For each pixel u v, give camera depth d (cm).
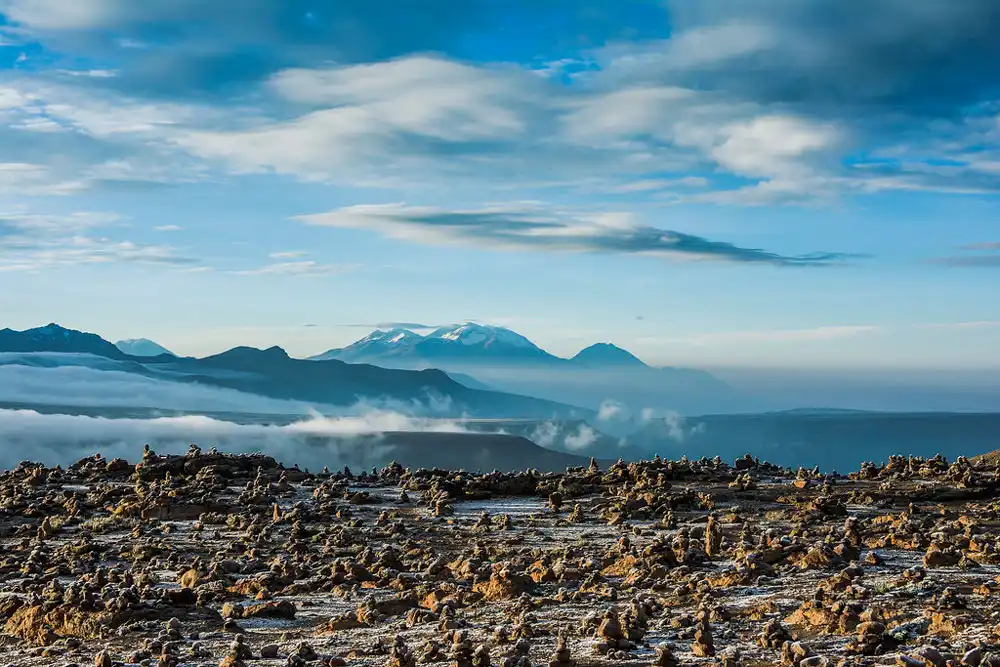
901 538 5406
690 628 3841
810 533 6234
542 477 9562
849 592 4103
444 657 3678
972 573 4400
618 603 4588
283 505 8662
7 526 8000
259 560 6397
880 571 4647
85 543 6975
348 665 3759
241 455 10744
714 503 7881
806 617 3828
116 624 4750
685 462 9506
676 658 3469
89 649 4419
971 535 5506
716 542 5641
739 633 3784
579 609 4484
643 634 3847
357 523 7681
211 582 5688
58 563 6500
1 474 10200
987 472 8194
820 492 8119
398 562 6053
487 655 3538
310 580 5606
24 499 8781
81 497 8956
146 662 4062
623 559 5469
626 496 8306
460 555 6400
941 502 7575
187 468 10062
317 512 8131
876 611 3697
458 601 4862
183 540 7356
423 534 7275
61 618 4816
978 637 3306
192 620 4806
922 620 3619
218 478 9494
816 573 4778
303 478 10062
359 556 6206
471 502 8825
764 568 4897
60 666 4116
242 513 8256
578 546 6475
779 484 8681
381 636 4259
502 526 7462
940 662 2992
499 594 4944
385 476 10400
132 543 7188
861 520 6788
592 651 3638
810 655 3266
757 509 7681
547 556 6075
